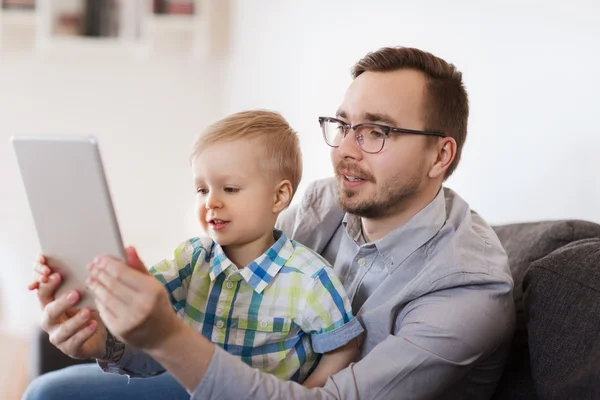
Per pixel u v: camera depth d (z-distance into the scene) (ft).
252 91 12.02
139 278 3.06
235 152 4.04
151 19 13.00
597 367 3.53
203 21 13.05
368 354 3.91
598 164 5.14
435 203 4.44
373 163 4.30
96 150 2.99
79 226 3.23
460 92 4.56
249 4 12.17
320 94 9.28
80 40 12.87
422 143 4.33
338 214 4.87
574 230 4.58
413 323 3.99
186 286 4.30
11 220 13.12
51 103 13.16
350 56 8.57
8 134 13.05
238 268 4.26
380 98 4.30
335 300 4.11
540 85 5.78
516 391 4.41
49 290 3.54
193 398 3.40
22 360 10.66
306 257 4.23
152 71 13.42
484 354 4.07
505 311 4.15
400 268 4.36
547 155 5.70
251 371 3.46
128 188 13.53
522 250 4.74
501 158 6.27
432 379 3.91
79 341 3.53
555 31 5.60
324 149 9.05
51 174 3.20
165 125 13.57
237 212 4.06
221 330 4.15
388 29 7.89
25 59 13.02
